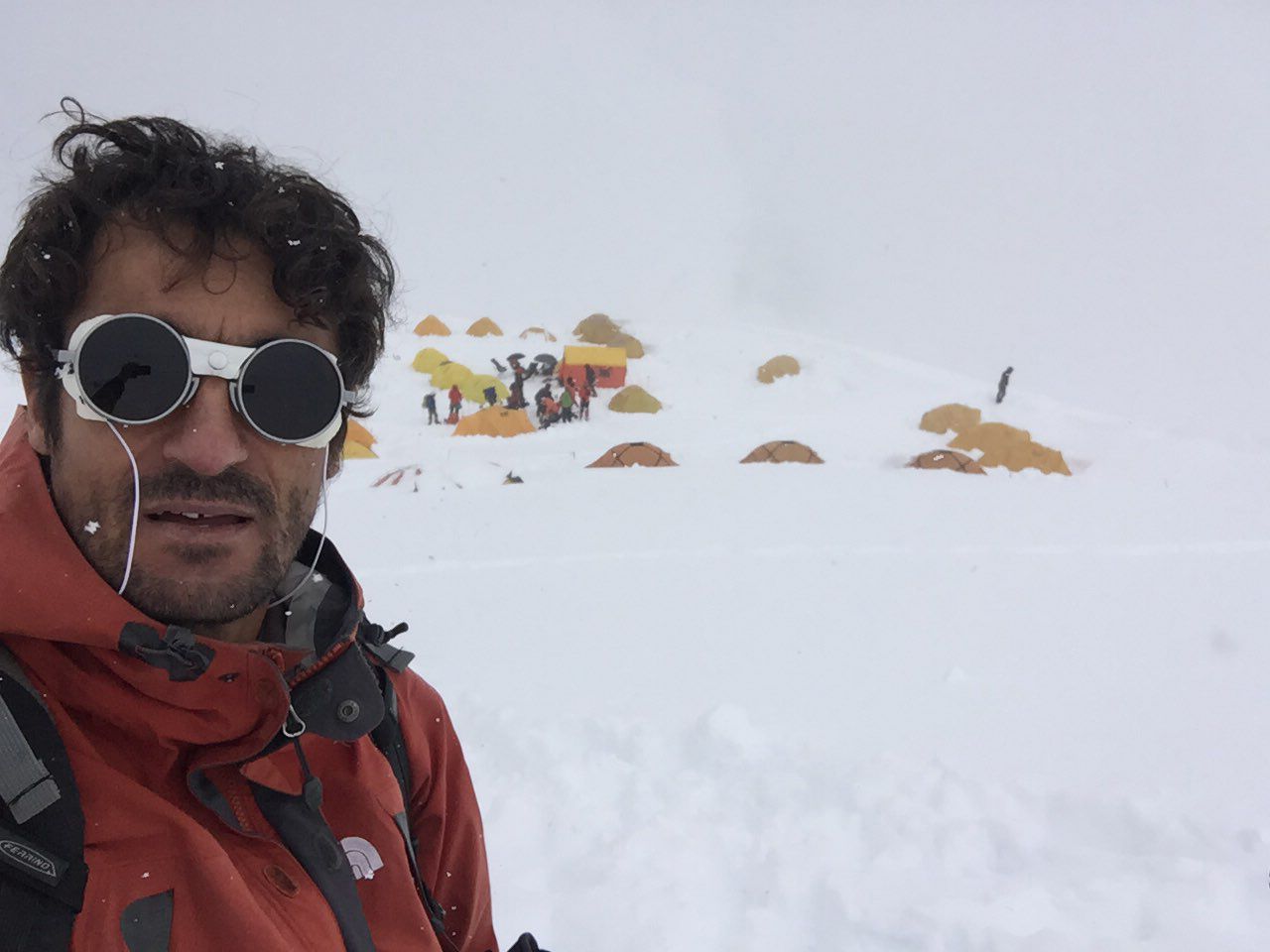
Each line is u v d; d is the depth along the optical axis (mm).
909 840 4379
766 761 5270
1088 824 4707
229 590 1031
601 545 10930
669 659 7359
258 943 909
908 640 8086
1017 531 12219
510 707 5961
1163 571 10609
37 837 842
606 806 4621
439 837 1480
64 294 1047
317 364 1108
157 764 1012
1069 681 7320
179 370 1011
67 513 1014
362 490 14250
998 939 3588
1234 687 7301
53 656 982
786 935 3635
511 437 20500
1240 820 4961
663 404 24734
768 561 10375
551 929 3549
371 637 1430
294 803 1109
